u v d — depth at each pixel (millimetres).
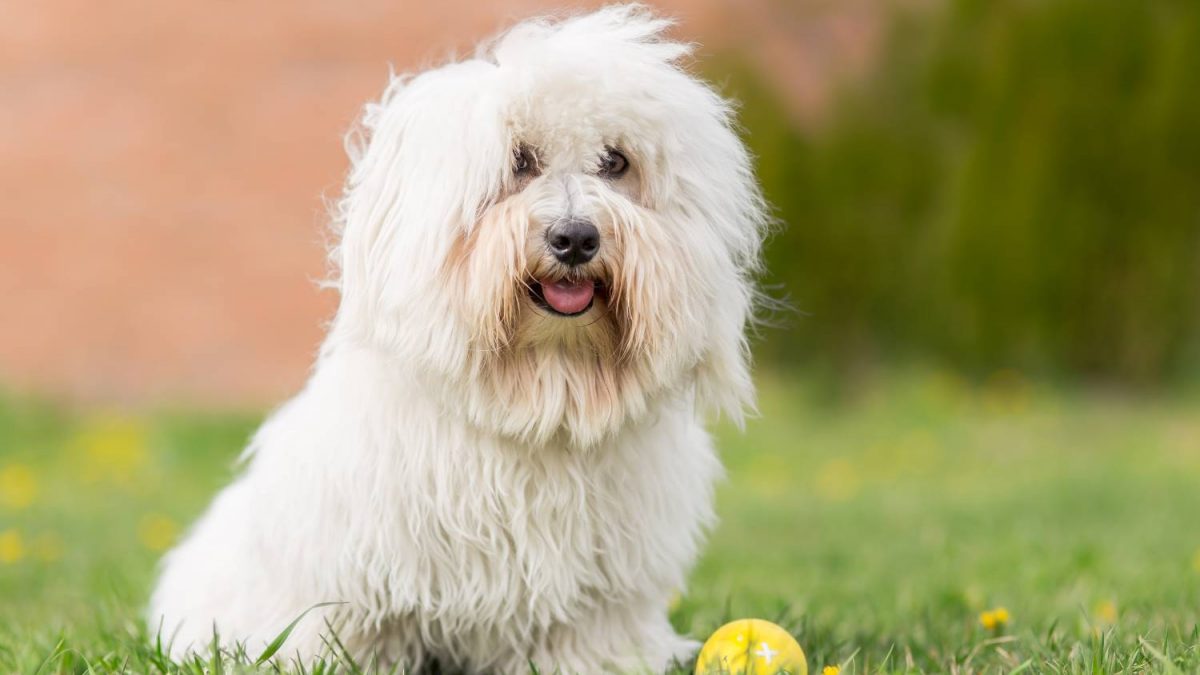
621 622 4762
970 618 5562
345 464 4414
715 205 4574
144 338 16672
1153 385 16016
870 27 17766
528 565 4488
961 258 15766
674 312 4387
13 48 17297
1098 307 15789
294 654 4512
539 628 4703
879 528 9406
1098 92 15547
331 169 17438
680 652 4871
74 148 17094
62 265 16734
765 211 5145
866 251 15984
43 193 16906
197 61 17562
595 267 4285
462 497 4422
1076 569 7066
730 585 6828
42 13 17406
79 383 16141
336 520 4438
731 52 16344
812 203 15898
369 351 4520
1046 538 8477
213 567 5004
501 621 4570
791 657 4125
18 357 16344
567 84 4344
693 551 4926
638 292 4301
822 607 6121
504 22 5727
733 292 4660
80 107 17234
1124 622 5176
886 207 16156
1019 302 15695
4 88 17203
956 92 16078
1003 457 13695
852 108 16438
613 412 4426
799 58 17781
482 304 4238
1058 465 13086
